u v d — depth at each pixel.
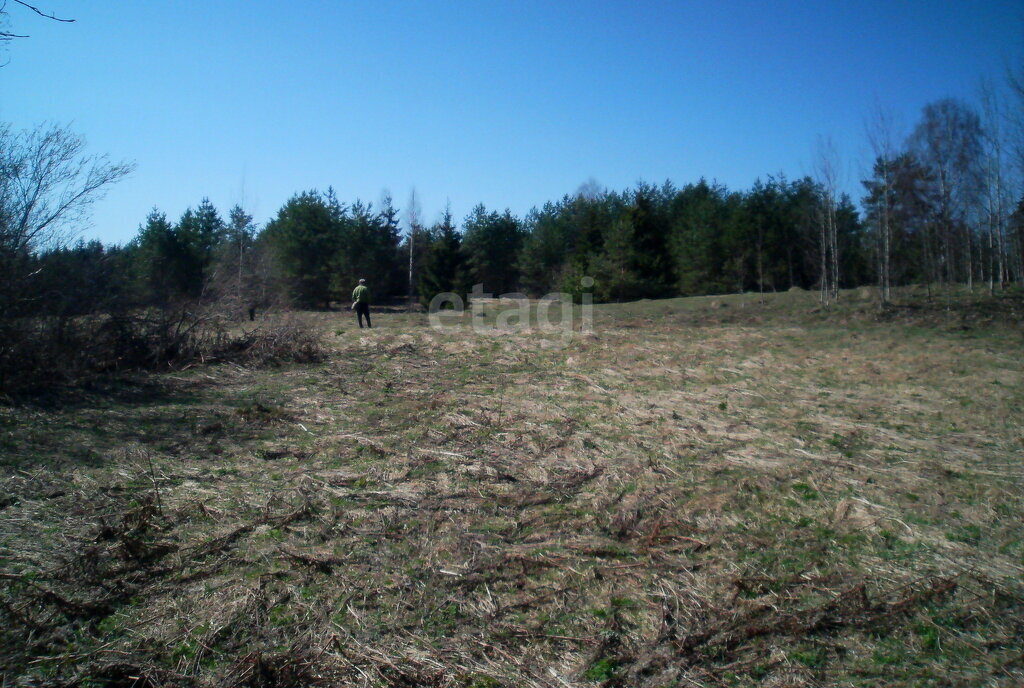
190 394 10.09
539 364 13.32
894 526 5.28
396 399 10.03
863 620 3.94
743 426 8.44
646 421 8.67
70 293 10.16
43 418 8.00
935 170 23.42
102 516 5.32
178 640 3.75
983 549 4.90
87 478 6.14
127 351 11.58
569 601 4.21
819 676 3.49
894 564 4.66
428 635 3.83
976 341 15.56
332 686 3.39
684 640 3.77
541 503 5.85
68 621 3.91
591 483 6.38
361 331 18.14
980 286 23.81
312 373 12.18
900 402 9.68
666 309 23.22
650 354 14.44
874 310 20.41
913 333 17.11
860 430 8.16
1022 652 3.64
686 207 37.53
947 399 9.79
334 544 4.94
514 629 3.90
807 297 23.61
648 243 31.86
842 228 32.19
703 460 7.04
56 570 4.40
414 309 34.09
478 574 4.51
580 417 8.92
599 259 31.22
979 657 3.62
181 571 4.51
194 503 5.61
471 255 42.28
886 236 21.78
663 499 5.92
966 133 22.61
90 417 8.23
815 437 7.87
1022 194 22.16
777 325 19.56
